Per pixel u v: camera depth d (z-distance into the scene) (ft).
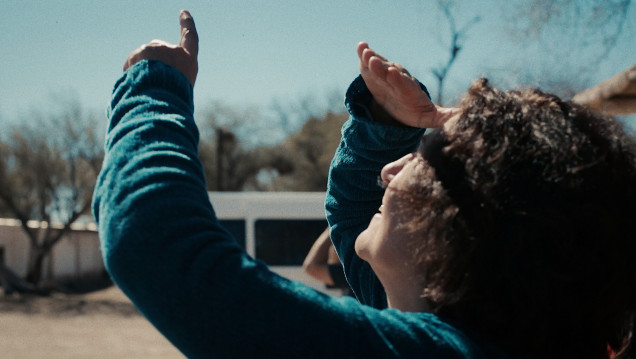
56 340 52.60
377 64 3.41
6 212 110.22
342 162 4.61
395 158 4.23
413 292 3.28
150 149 3.05
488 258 2.91
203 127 131.54
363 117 3.74
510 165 2.93
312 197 44.91
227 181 129.90
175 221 2.84
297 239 44.14
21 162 98.78
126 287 2.83
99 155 102.01
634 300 3.05
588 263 2.88
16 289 89.35
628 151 3.10
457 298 2.98
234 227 44.29
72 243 128.57
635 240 2.95
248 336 2.70
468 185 2.97
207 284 2.74
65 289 106.42
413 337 2.89
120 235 2.82
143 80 3.37
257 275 2.85
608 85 14.64
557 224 2.84
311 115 126.93
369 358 2.75
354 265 4.63
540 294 2.88
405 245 3.21
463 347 2.91
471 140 3.06
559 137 2.97
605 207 2.88
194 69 3.72
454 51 41.47
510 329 2.97
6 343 50.62
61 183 102.32
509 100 3.17
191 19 3.89
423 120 3.59
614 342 3.27
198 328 2.71
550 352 3.03
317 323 2.77
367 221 4.60
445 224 2.98
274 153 128.26
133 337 54.85
